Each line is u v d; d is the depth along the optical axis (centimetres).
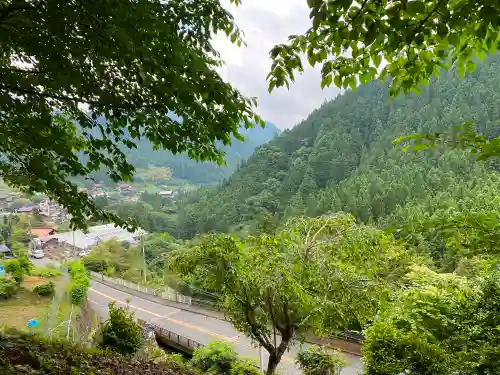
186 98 240
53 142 258
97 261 3161
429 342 701
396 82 247
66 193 268
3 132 245
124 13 211
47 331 1042
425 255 1216
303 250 603
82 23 211
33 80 224
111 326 698
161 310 2056
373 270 612
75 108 304
